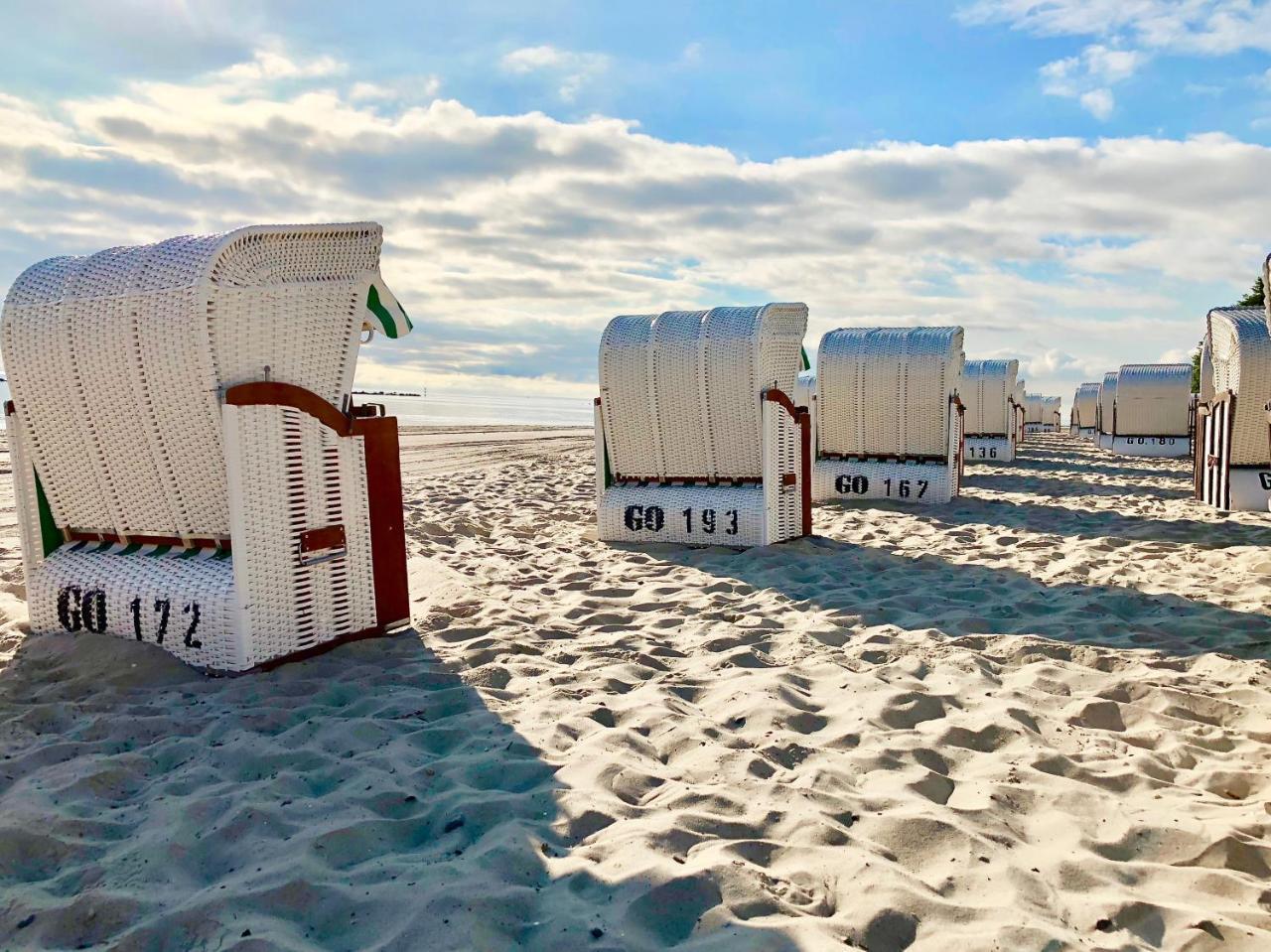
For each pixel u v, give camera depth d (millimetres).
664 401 8211
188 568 4730
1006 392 19094
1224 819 3008
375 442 5121
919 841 2838
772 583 6641
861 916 2398
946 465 11242
